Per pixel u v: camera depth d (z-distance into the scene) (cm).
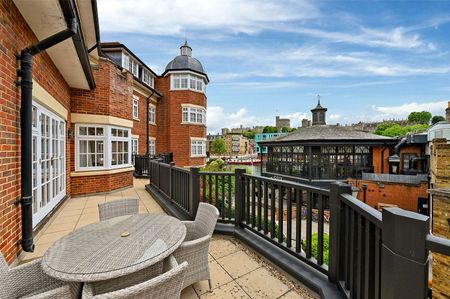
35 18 300
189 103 1778
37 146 361
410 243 93
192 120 1803
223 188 374
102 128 678
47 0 263
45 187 407
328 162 1392
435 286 356
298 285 225
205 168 1442
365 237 150
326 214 825
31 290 163
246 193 346
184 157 1758
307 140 1366
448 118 1219
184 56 1867
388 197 1082
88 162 658
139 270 151
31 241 289
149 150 1642
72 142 625
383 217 106
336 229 198
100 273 131
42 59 379
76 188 630
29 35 319
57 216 459
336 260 199
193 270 208
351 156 1400
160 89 1828
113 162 726
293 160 1539
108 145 684
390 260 100
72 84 589
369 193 1127
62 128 538
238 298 207
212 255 289
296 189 249
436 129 1199
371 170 1377
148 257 150
